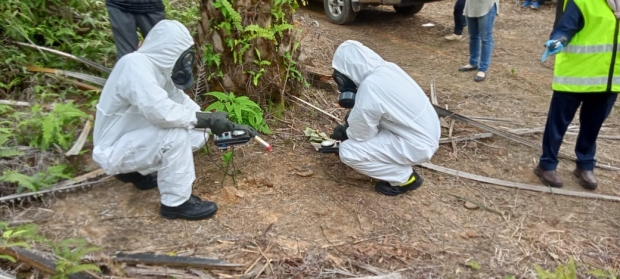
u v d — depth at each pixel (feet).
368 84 11.35
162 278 9.35
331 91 17.80
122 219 10.92
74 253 9.27
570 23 11.71
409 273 9.95
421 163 13.02
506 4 35.60
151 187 11.91
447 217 11.81
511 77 21.54
